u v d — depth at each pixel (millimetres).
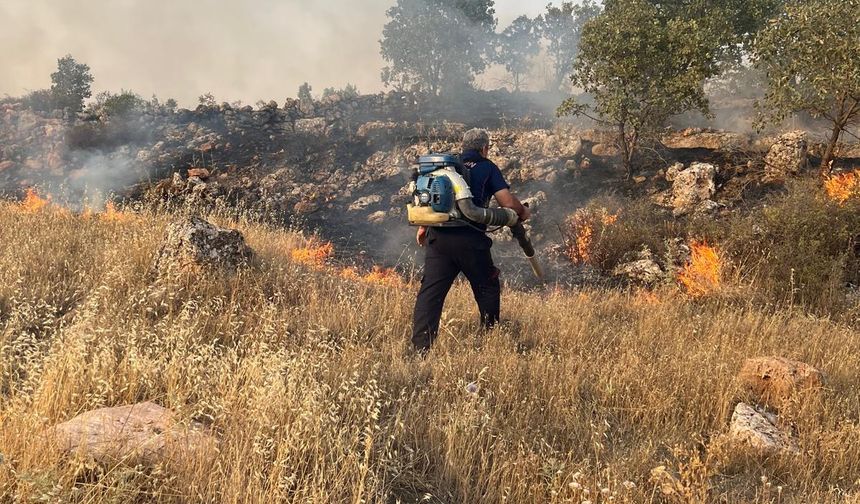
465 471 2699
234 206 16047
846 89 11562
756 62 13219
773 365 4000
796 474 3045
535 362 4129
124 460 2295
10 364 3064
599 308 6875
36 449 2203
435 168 4371
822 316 6953
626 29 15633
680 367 4160
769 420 3539
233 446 2477
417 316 4512
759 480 2969
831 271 7684
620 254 10797
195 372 3121
